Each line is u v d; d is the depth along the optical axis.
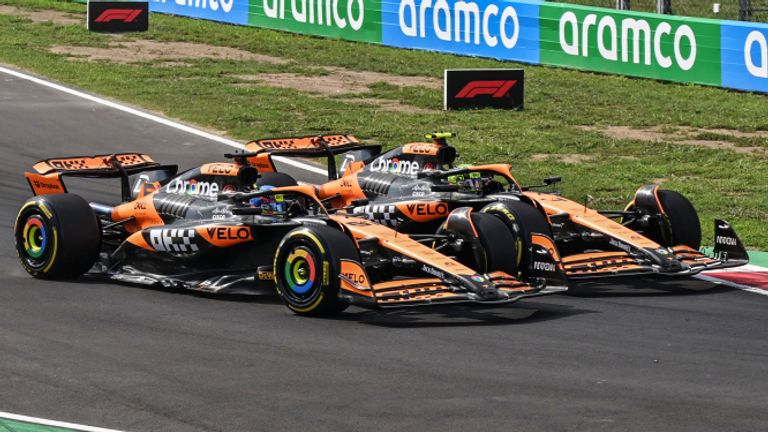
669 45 102.56
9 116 85.06
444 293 38.00
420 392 30.03
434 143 50.75
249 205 42.69
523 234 42.50
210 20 139.50
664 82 103.31
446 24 117.94
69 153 74.31
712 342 36.03
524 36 112.19
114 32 129.12
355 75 107.50
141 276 43.12
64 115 86.25
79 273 43.56
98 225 43.38
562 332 36.97
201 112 88.25
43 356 33.06
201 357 33.12
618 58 106.25
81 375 31.30
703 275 47.38
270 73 107.44
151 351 33.69
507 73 92.38
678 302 42.19
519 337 36.16
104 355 33.22
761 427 27.44
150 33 129.12
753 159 76.38
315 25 128.75
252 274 41.41
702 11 120.06
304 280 38.09
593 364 33.03
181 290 42.44
